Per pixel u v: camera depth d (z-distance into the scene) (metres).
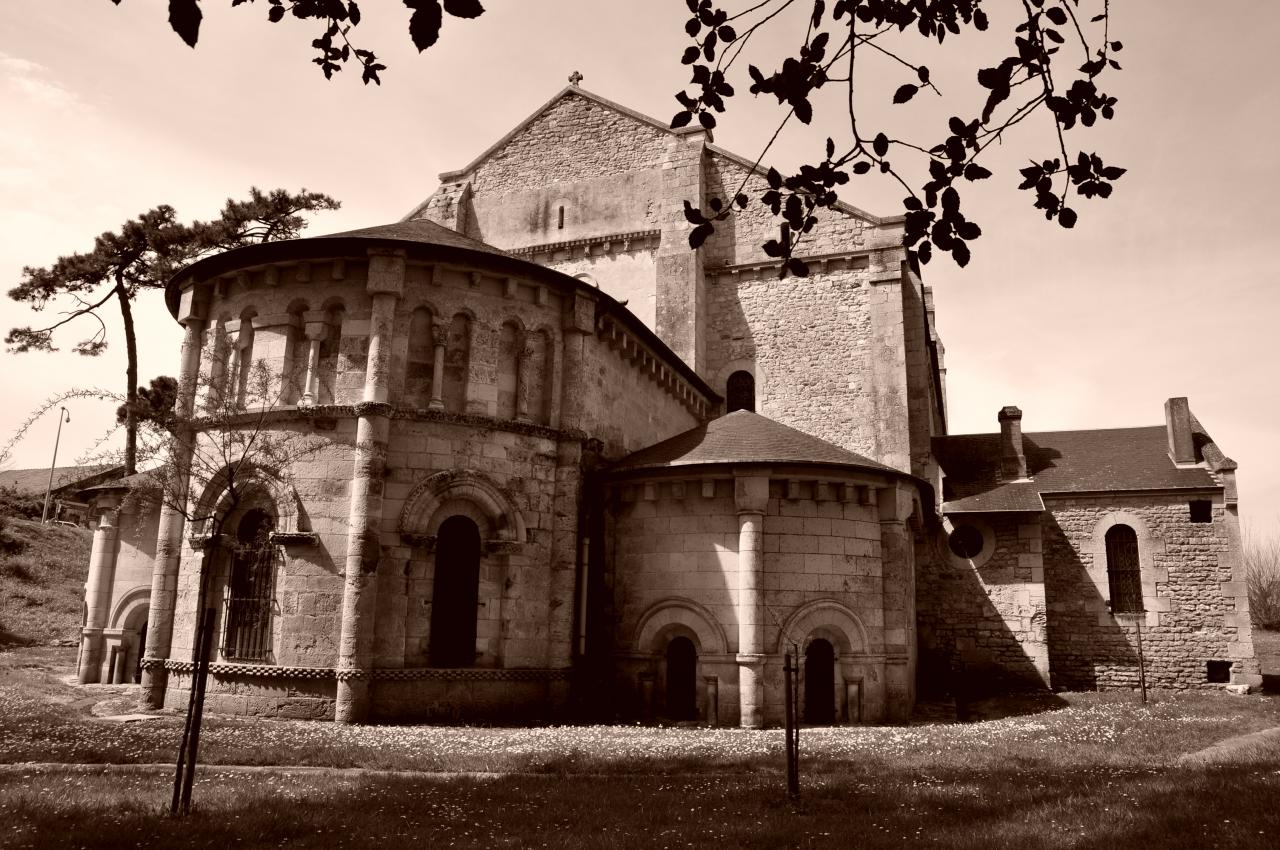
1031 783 10.39
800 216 5.96
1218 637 25.95
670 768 11.70
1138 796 9.23
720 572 18.36
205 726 14.75
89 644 22.78
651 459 19.98
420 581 17.34
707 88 5.86
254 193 35.56
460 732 15.21
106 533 23.39
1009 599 26.39
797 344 29.97
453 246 18.39
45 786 9.45
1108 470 28.59
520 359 19.20
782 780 10.71
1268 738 14.94
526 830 7.92
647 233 30.50
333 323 18.36
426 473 17.67
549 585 18.66
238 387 18.56
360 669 16.28
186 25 4.13
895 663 18.91
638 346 23.34
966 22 5.62
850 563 18.89
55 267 34.47
